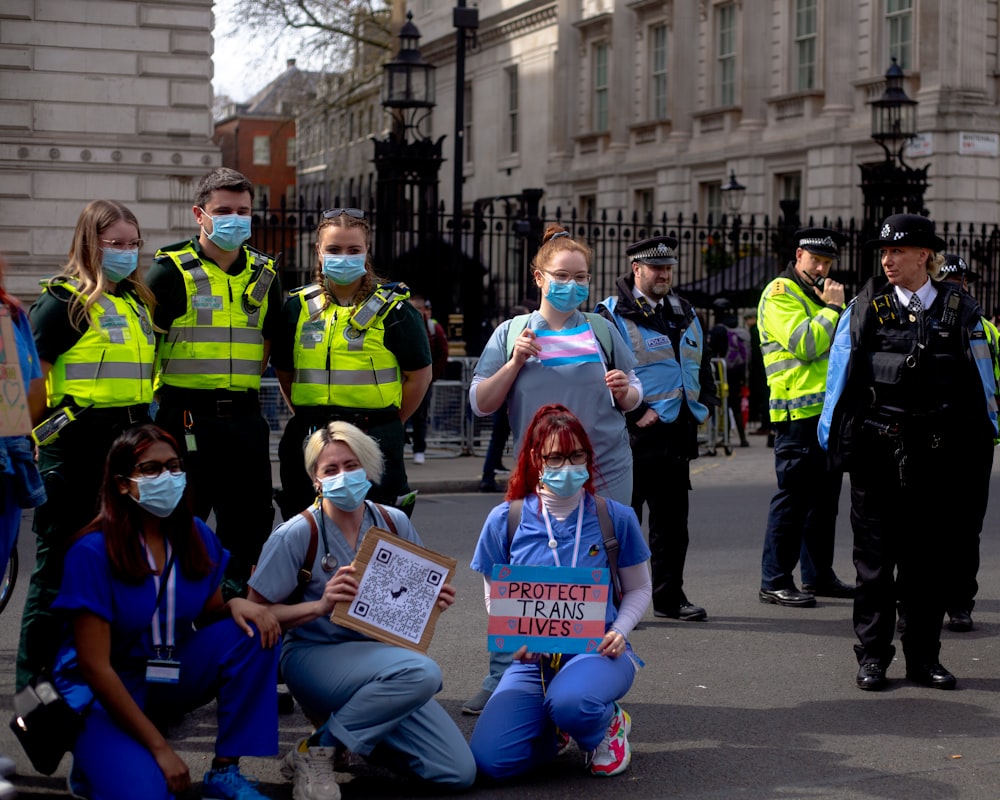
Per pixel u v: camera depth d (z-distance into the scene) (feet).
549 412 17.98
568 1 126.31
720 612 26.84
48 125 63.57
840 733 19.06
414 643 16.66
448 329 57.77
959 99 84.99
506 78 138.92
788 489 27.30
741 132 103.71
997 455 55.98
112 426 18.19
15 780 16.92
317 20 120.98
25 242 63.52
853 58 94.02
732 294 69.46
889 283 21.49
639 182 116.37
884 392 21.08
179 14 64.95
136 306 18.56
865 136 90.38
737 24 105.91
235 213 19.25
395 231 59.72
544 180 130.62
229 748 15.99
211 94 66.13
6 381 16.03
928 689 21.40
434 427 53.62
